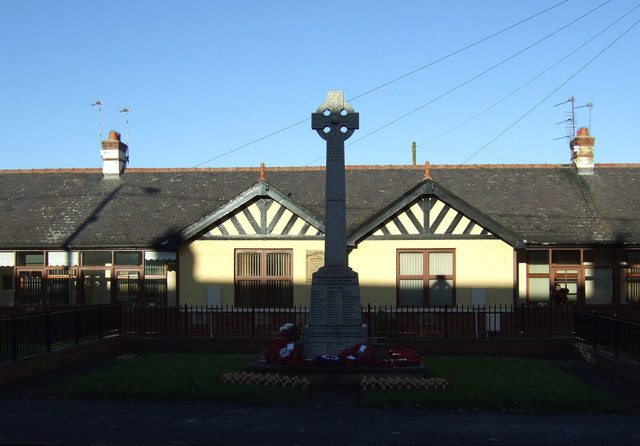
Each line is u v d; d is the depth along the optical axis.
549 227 20.70
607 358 13.66
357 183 22.77
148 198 22.70
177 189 23.19
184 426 8.74
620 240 20.25
